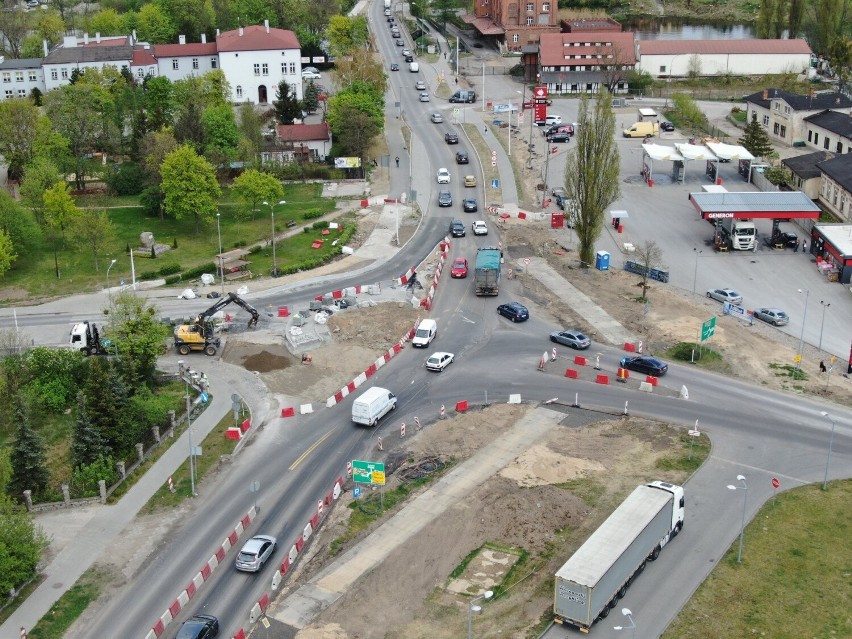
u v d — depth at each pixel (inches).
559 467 3442.4
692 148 6456.7
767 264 5231.3
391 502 3287.4
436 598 2800.2
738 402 3875.5
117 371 3993.6
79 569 3016.7
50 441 3826.3
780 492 3262.8
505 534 3083.2
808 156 6358.3
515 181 6628.9
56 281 5285.4
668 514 2925.7
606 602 2645.2
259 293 5059.1
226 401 4028.1
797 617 2677.2
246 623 2753.4
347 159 6663.4
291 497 3368.6
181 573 2992.1
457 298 4950.8
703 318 4606.3
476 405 3932.1
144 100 7475.4
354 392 4074.8
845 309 4694.9
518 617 2694.4
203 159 5826.8
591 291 4970.5
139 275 5265.8
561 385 4065.0
